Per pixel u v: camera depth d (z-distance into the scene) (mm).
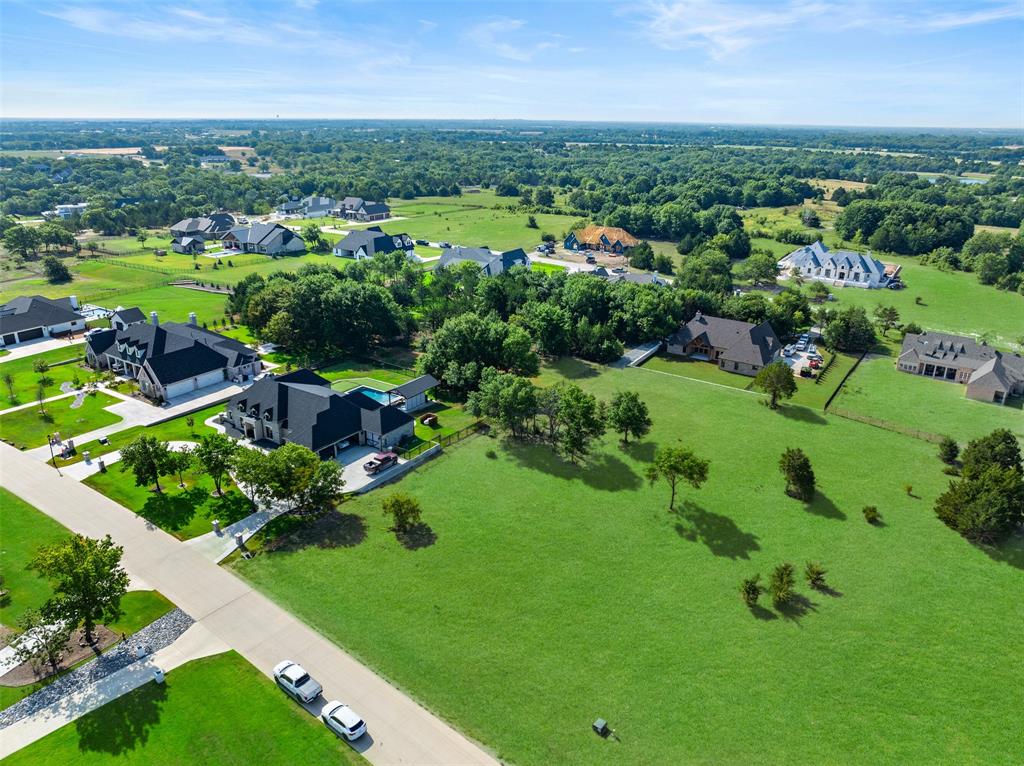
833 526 65312
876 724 43062
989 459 71062
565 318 113062
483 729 41750
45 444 79312
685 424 87938
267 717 42125
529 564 58531
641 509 67625
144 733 40812
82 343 117125
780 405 94875
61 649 45406
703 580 57031
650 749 40625
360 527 63562
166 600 52719
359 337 113500
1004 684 46656
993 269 169000
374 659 47250
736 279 170750
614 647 49031
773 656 48625
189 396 94000
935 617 53188
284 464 61906
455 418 88938
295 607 52344
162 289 155375
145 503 66812
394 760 39344
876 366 112875
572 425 75312
